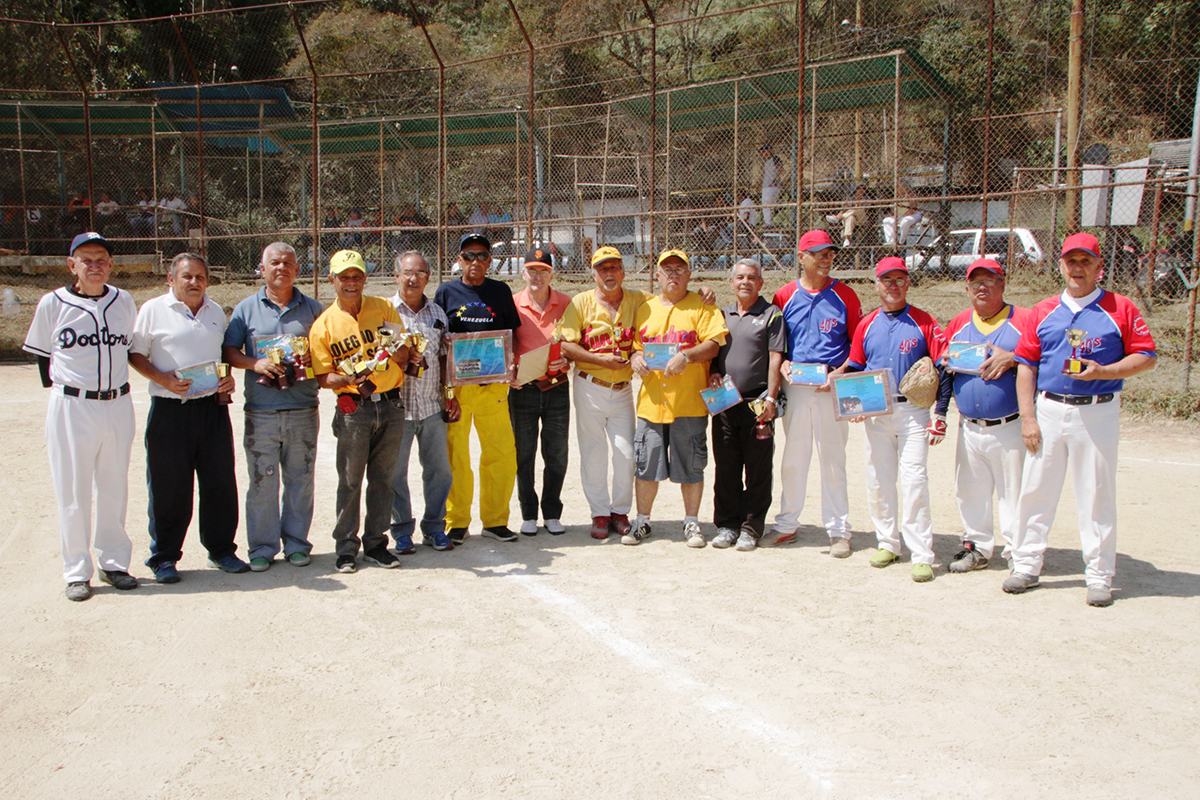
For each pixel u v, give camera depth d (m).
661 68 31.31
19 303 19.98
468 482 6.39
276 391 5.62
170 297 5.48
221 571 5.71
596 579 5.52
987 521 5.70
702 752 3.47
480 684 4.06
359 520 5.78
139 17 30.89
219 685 4.07
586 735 3.61
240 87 23.67
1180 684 4.02
